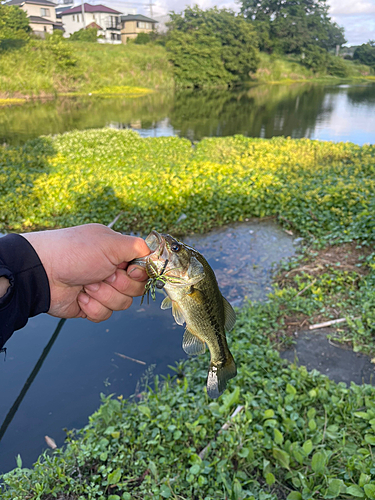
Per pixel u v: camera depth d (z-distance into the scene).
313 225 1.65
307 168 2.45
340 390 0.77
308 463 0.62
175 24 13.27
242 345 0.92
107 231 0.36
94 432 0.70
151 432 0.70
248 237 1.68
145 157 2.91
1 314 0.25
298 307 1.13
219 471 0.61
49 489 0.60
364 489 0.54
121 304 0.38
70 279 0.34
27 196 2.00
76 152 3.05
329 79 14.67
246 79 12.95
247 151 3.05
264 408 0.74
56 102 7.46
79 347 1.04
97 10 14.92
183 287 0.37
